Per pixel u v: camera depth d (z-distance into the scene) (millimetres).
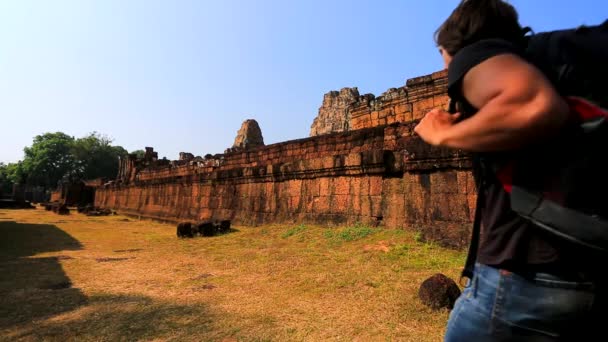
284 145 13594
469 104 1144
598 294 961
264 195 11711
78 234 13047
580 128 959
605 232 902
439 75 9766
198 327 3740
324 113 21125
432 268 5078
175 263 7082
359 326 3529
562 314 994
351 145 10695
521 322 1067
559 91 1046
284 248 7551
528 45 1176
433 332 3311
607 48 1020
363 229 7516
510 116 954
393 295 4258
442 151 6504
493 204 1192
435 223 6488
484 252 1220
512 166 1078
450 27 1326
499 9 1244
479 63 1093
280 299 4484
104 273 6371
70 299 4820
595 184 945
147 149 31344
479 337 1183
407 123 8844
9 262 7465
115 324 3893
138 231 14211
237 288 5098
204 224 10766
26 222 18375
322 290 4680
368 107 11797
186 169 20594
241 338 3426
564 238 964
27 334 3693
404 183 7340
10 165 76688
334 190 9109
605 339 982
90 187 43781
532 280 1051
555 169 991
